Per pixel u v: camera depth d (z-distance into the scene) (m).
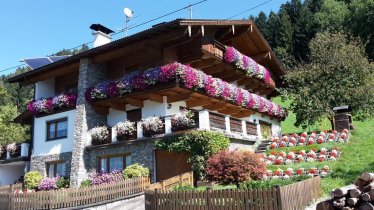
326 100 26.05
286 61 61.94
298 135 22.39
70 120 22.92
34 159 24.73
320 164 16.47
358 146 18.80
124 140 19.81
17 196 15.00
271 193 9.19
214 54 20.48
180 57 20.58
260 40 24.75
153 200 11.26
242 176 12.25
